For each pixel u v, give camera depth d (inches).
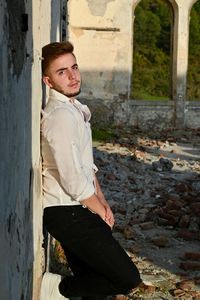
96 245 113.7
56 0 235.1
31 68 105.4
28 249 104.1
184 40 633.0
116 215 278.7
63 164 110.7
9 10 74.6
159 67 944.3
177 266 210.8
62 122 112.1
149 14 958.4
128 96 618.5
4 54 70.1
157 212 276.7
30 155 104.6
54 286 131.5
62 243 117.0
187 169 412.5
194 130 629.6
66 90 116.9
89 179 117.1
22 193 93.4
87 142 117.8
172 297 180.2
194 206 279.9
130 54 616.1
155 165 402.6
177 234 247.4
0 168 68.2
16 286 86.7
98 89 614.9
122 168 402.3
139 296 178.7
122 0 609.9
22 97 91.8
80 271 122.0
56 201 116.9
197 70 920.3
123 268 113.4
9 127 75.9
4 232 72.6
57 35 247.0
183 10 629.9
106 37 612.1
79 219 115.3
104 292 116.9
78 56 611.2
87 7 606.5
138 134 585.0
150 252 226.1
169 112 633.6
